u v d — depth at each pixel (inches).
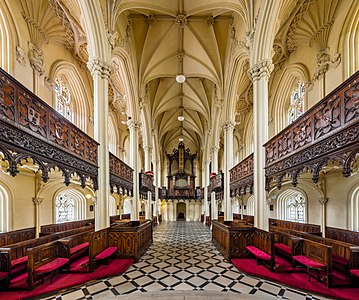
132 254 319.3
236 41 434.3
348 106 161.2
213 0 403.2
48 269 214.5
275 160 287.6
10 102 159.2
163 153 1187.3
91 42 311.6
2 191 340.8
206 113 725.3
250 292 207.6
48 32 388.2
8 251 209.8
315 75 386.3
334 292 195.6
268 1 293.4
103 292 212.2
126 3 376.8
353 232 350.6
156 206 895.7
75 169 254.4
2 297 193.0
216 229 436.5
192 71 575.5
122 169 421.1
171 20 480.1
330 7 346.6
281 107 522.3
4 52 296.2
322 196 427.5
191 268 287.7
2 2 291.3
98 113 316.5
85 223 544.7
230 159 517.7
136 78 516.4
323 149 190.5
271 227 413.4
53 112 214.7
